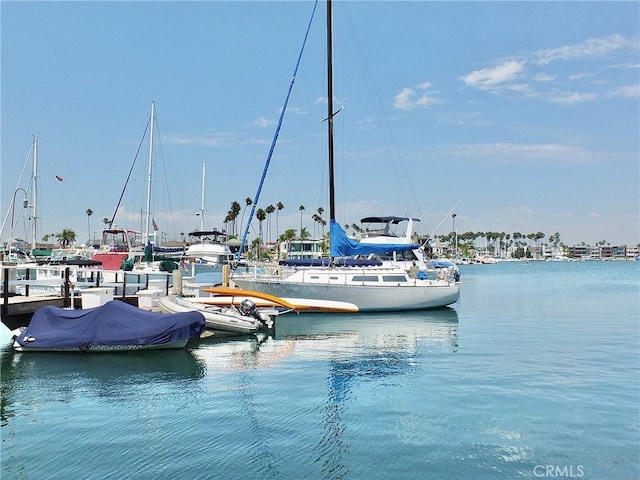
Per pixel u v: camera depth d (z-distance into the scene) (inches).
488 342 810.8
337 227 1207.6
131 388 555.8
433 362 665.6
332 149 1264.8
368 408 476.7
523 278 3110.2
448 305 1234.0
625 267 5782.5
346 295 1159.0
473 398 502.9
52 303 873.5
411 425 431.5
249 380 585.3
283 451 381.1
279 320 1072.8
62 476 345.7
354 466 356.5
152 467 356.8
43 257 1807.3
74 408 489.1
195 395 527.8
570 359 675.4
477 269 5191.9
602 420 439.2
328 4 1285.7
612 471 347.6
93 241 2378.2
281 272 1290.6
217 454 377.1
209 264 2226.9
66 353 729.0
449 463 359.6
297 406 485.7
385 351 745.0
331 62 1285.7
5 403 505.4
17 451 386.9
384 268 1209.4
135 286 1074.1
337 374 608.7
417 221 1649.9
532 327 975.0
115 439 407.8
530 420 440.5
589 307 1338.6
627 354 706.2
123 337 722.8
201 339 848.3
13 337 761.6
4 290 803.4
